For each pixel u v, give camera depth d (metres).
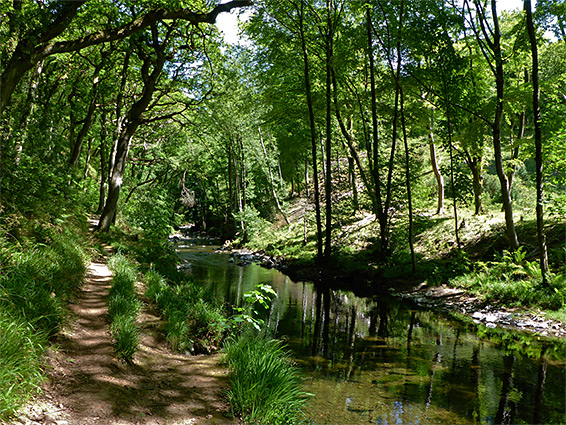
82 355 4.46
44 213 8.48
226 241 33.25
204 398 4.11
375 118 15.89
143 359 5.01
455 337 8.45
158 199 21.22
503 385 5.79
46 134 10.73
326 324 9.57
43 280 5.55
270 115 19.77
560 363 6.78
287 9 17.62
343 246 19.69
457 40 14.55
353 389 5.50
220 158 37.97
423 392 5.46
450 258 14.74
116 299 6.33
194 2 11.46
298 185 41.75
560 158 10.75
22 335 3.49
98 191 28.34
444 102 13.73
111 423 3.16
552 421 4.67
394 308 11.51
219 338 7.05
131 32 8.81
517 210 17.44
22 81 10.23
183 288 9.84
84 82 19.67
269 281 15.94
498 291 10.84
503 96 11.73
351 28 15.88
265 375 4.20
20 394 2.97
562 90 13.45
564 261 11.07
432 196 22.69
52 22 7.37
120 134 18.38
